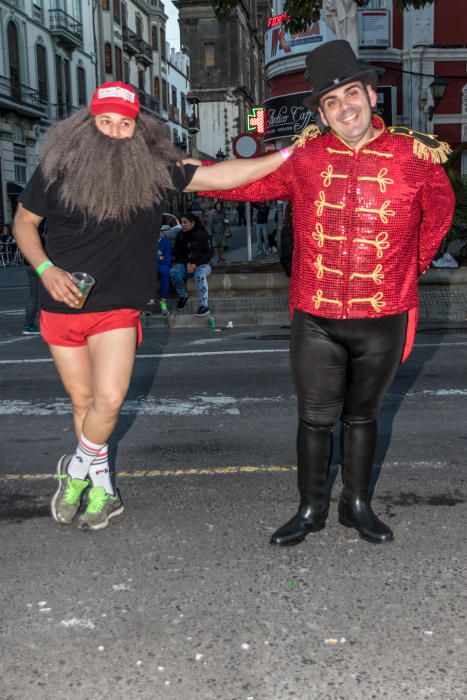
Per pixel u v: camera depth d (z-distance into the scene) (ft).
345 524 11.51
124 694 7.46
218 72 225.76
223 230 69.31
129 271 10.43
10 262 104.68
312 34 72.38
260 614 8.96
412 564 10.25
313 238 9.98
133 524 11.80
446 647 8.20
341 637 8.43
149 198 10.17
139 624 8.77
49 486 13.76
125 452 15.85
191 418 18.69
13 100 117.39
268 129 79.87
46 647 8.32
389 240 9.80
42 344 32.07
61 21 134.31
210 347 30.22
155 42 191.11
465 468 14.40
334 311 9.99
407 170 9.64
